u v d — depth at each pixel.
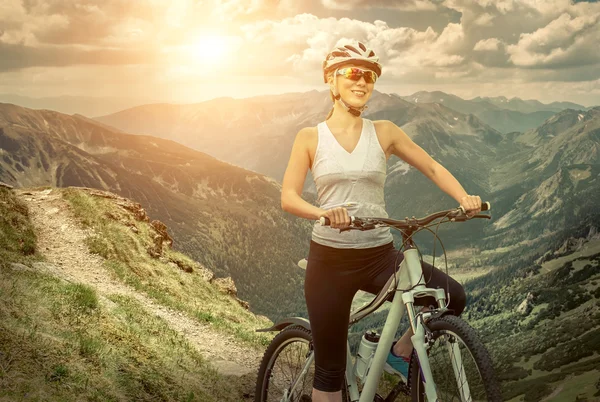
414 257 3.38
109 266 18.55
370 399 3.62
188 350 11.91
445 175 3.62
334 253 3.54
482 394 2.81
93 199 23.47
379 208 3.60
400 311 3.42
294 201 3.53
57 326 8.76
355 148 3.58
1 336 6.99
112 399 6.86
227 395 9.91
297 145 3.70
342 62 3.54
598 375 138.62
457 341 3.03
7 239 16.17
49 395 6.16
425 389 3.12
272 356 4.31
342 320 3.64
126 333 10.55
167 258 24.25
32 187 23.70
